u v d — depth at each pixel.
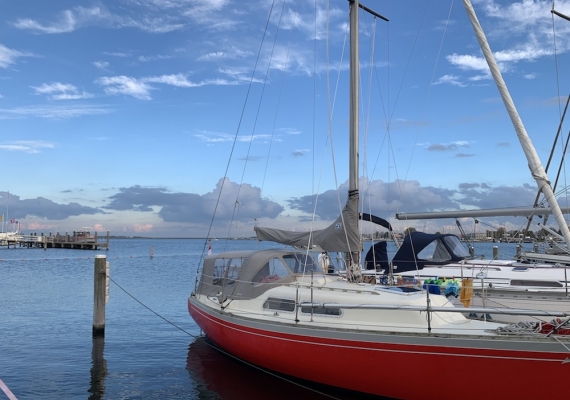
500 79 6.76
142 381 9.82
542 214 12.13
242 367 10.42
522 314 6.80
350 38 10.84
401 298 8.10
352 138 10.50
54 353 11.98
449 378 6.71
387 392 7.26
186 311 18.52
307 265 10.56
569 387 6.18
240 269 10.29
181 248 116.44
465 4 6.95
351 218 9.98
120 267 45.84
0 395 8.95
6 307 19.20
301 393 8.60
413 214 14.35
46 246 80.38
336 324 7.98
